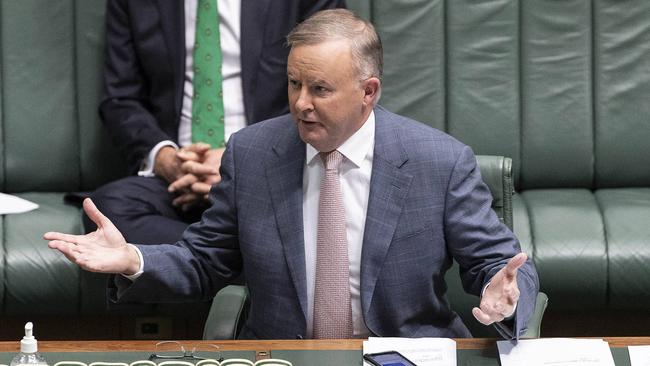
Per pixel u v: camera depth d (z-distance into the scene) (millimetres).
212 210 9617
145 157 13773
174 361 7957
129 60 14312
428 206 9227
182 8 14031
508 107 14750
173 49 14031
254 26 13859
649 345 8195
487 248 9117
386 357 8008
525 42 14766
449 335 9492
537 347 8164
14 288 13008
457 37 14789
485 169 10102
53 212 13797
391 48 14812
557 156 14773
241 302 9727
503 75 14766
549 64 14758
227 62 14016
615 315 14109
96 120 14969
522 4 14750
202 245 9539
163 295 9258
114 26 14398
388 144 9336
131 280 9055
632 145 14742
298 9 13898
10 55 14867
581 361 7957
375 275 9195
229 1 13984
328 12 8945
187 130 14109
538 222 13562
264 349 8242
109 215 13000
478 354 8164
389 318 9289
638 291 13195
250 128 9766
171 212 13227
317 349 8258
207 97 13977
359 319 9320
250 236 9391
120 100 14289
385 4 14789
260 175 9477
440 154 9312
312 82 8719
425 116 14828
